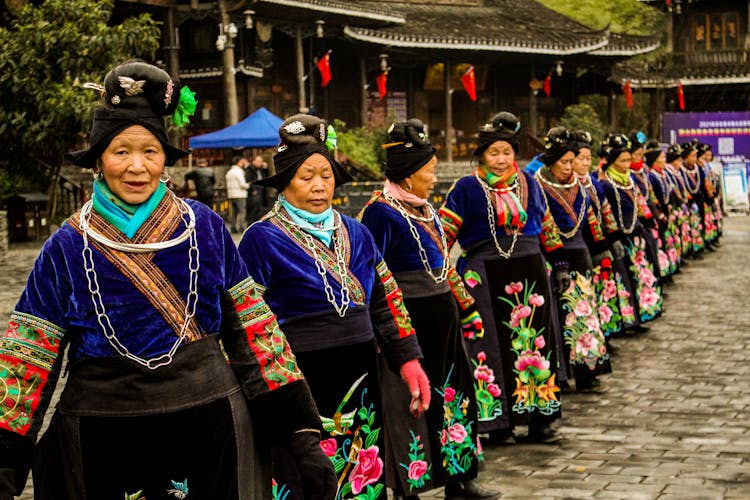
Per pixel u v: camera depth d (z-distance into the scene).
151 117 3.38
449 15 45.00
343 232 4.67
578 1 57.81
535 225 7.13
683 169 19.62
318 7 35.09
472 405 5.92
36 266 3.34
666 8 53.06
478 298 7.02
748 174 34.16
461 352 5.91
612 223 10.35
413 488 5.58
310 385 4.57
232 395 3.48
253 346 3.58
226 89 32.81
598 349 8.89
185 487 3.37
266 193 27.97
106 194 3.39
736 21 52.22
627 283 11.33
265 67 36.53
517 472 6.47
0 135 23.62
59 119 22.58
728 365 9.88
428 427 5.68
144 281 3.34
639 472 6.41
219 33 34.62
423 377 4.84
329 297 4.58
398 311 4.84
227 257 3.55
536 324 7.11
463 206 6.97
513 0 47.72
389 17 38.81
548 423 7.19
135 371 3.34
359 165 34.53
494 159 6.93
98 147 3.35
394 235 5.75
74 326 3.34
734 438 7.22
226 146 26.91
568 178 8.80
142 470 3.35
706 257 20.66
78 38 22.64
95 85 3.40
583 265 8.80
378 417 4.77
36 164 25.36
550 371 7.15
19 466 3.30
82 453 3.34
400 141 5.77
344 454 4.68
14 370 3.28
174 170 32.16
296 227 4.59
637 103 56.22
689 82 51.78
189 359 3.39
